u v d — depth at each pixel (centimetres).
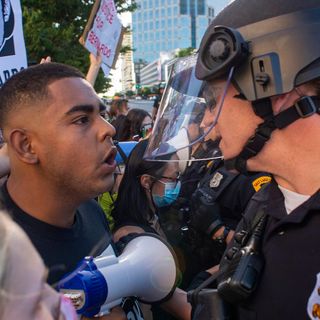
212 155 139
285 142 95
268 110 95
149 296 128
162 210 199
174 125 145
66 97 116
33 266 48
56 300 52
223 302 106
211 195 204
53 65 122
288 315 92
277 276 94
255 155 99
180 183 192
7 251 46
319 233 91
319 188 94
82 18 1077
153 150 150
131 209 177
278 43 92
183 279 205
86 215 135
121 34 338
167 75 168
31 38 905
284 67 91
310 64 90
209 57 100
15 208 117
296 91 93
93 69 313
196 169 213
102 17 317
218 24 102
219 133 108
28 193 118
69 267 119
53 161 116
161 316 162
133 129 473
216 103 104
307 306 89
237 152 101
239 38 94
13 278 46
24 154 117
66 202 120
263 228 103
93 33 310
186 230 207
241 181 202
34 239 115
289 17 93
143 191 180
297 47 90
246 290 96
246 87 95
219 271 115
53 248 117
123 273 118
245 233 108
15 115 117
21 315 46
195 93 145
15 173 120
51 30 945
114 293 114
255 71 94
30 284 48
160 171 179
